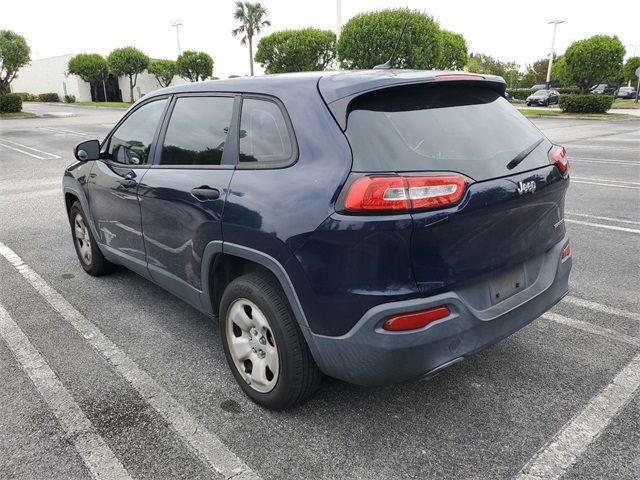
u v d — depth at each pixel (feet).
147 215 11.67
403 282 7.39
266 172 8.72
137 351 11.78
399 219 7.16
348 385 10.24
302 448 8.52
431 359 7.68
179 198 10.30
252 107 9.44
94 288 15.46
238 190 8.99
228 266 10.15
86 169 14.69
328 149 7.90
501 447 8.46
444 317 7.66
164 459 8.33
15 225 22.79
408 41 57.26
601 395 9.77
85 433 8.96
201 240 9.89
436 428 8.95
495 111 9.36
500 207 8.02
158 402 9.84
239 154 9.44
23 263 17.76
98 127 81.97
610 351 11.37
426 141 7.84
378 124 7.78
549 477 7.80
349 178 7.48
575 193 27.91
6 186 32.55
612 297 14.24
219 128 10.02
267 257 8.45
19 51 111.65
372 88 7.98
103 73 165.99
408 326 7.43
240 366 9.78
